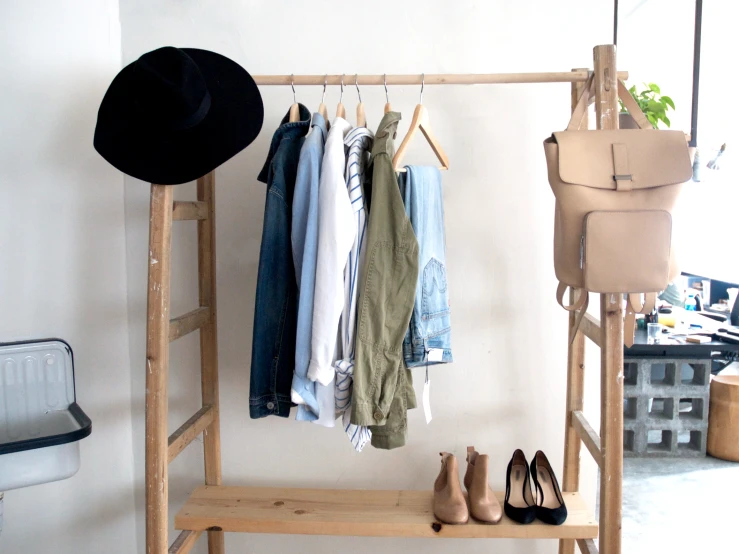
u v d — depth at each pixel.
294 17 1.76
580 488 1.85
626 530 2.26
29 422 1.52
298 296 1.43
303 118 1.53
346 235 1.31
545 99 1.74
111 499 1.90
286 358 1.45
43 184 1.68
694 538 2.20
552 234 1.79
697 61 3.23
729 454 3.01
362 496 1.69
